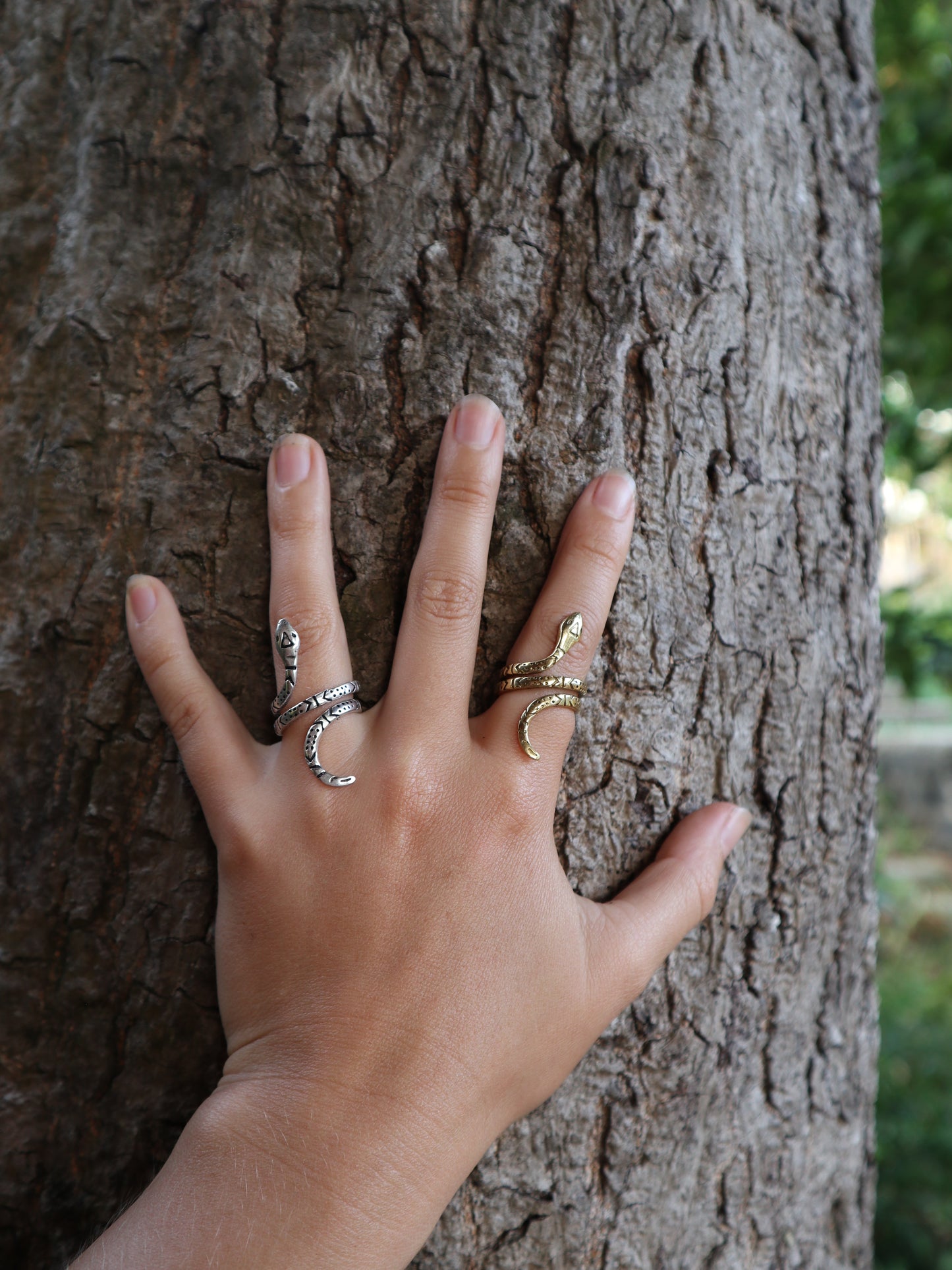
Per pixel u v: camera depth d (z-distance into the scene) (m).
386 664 0.31
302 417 0.31
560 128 0.32
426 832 0.28
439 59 0.32
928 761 1.96
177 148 0.32
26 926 0.32
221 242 0.32
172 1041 0.31
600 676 0.32
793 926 0.35
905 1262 0.79
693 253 0.33
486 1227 0.31
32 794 0.32
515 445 0.31
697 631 0.33
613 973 0.30
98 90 0.33
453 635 0.29
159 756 0.32
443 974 0.28
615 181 0.32
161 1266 0.25
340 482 0.31
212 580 0.31
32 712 0.32
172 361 0.32
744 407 0.34
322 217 0.31
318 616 0.30
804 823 0.35
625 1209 0.33
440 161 0.32
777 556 0.34
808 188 0.36
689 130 0.33
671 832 0.33
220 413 0.31
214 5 0.32
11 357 0.33
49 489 0.32
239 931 0.28
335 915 0.28
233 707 0.31
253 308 0.31
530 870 0.29
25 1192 0.32
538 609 0.31
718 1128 0.34
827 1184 0.37
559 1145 0.32
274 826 0.29
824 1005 0.37
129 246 0.32
